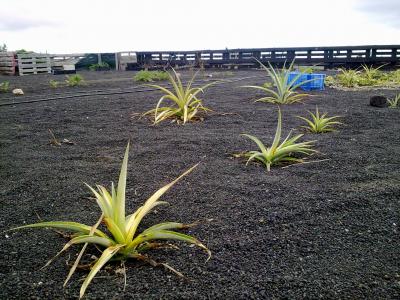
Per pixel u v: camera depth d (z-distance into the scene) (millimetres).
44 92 7156
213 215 1791
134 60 17047
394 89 6887
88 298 1204
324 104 5113
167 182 2236
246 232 1628
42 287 1265
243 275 1324
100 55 17172
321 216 1768
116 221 1400
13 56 13273
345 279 1293
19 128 3816
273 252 1474
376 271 1338
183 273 1338
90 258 1444
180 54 16734
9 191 2121
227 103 5258
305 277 1309
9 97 6398
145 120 4133
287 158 2566
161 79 9883
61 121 4164
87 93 6793
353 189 2066
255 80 9234
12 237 1613
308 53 14477
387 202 1904
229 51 15773
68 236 1600
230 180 2238
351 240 1559
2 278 1318
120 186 1421
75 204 1957
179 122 3965
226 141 3137
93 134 3504
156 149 2932
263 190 2074
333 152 2777
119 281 1291
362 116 4207
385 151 2793
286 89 5250
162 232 1399
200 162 2607
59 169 2508
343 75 8109
